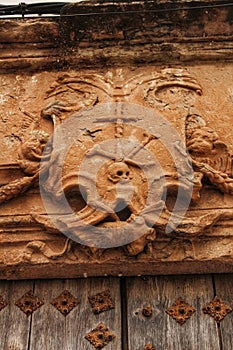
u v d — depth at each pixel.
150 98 3.25
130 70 3.41
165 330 2.79
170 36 3.46
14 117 3.26
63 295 2.91
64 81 3.36
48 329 2.81
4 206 2.99
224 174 3.00
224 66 3.43
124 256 2.85
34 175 3.01
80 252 2.88
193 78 3.36
